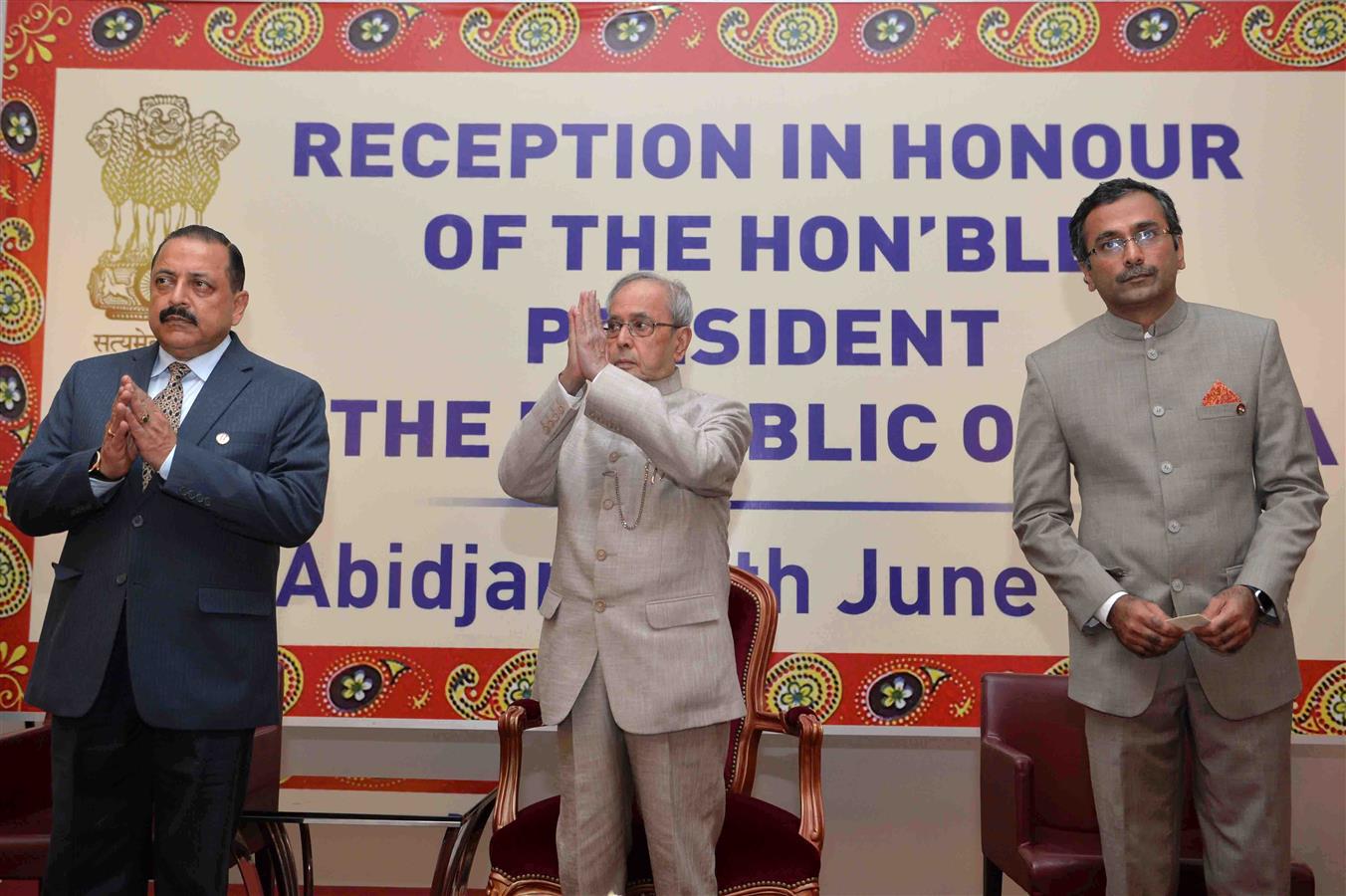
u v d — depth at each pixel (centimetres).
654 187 332
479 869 329
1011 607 318
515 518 326
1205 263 321
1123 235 226
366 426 328
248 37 338
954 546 320
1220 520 218
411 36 338
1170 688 218
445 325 330
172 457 207
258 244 332
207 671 214
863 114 331
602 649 210
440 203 333
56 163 334
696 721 206
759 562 322
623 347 226
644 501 216
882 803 324
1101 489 229
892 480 322
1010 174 328
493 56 337
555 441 224
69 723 212
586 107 335
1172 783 222
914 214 328
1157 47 328
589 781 210
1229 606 203
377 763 328
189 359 233
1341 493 313
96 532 219
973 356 324
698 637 210
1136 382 228
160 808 214
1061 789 280
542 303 330
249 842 265
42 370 328
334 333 330
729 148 332
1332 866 313
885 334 326
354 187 334
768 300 328
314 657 322
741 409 230
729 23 335
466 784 271
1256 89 326
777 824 229
